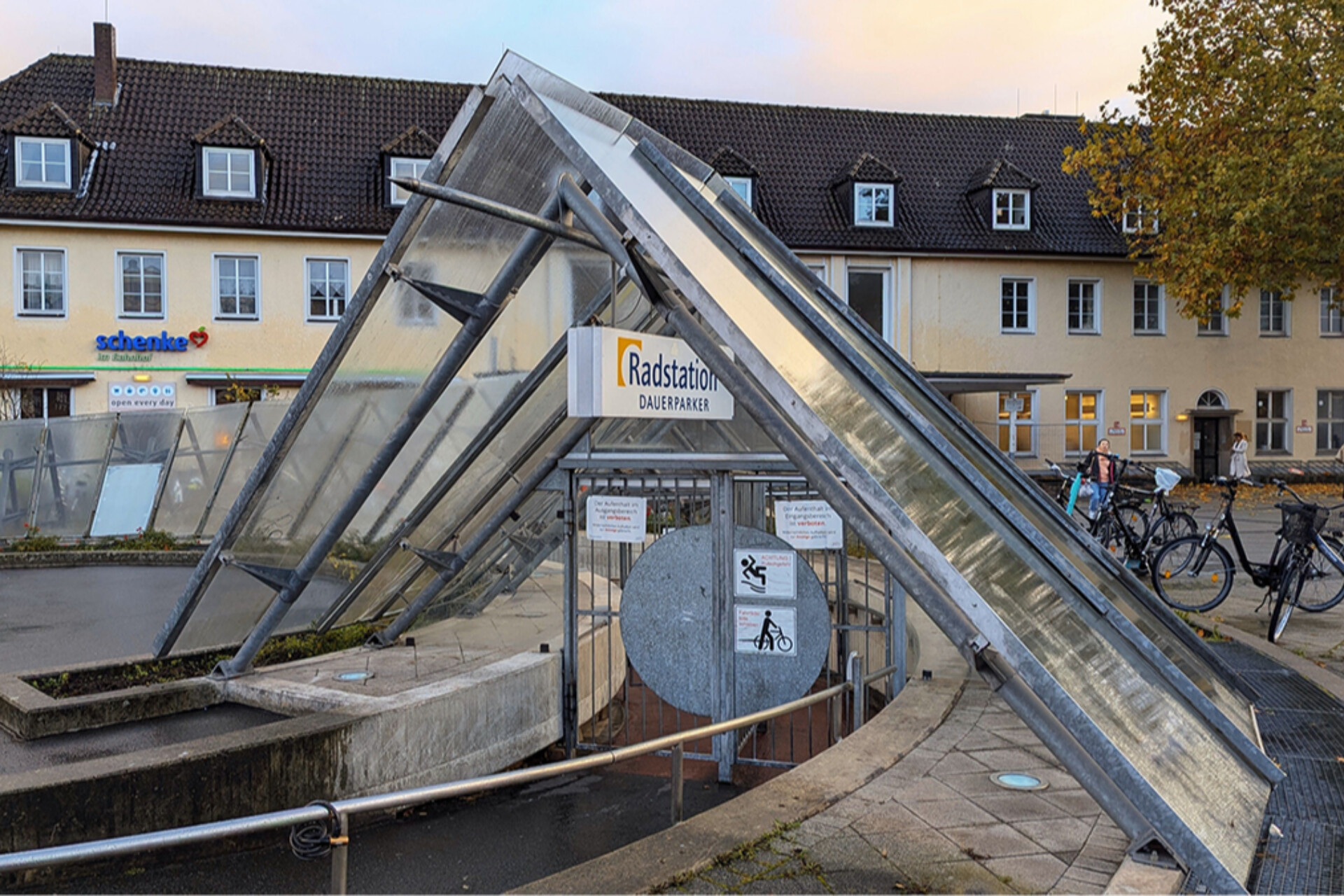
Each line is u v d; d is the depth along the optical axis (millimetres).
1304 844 4141
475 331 5828
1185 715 4559
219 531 6309
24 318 25297
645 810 6258
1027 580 4242
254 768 5277
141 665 7508
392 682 6957
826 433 3674
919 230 30250
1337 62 20109
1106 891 3502
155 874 4852
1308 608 9852
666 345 5820
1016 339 30516
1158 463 31484
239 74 29500
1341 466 32438
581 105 5082
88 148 26422
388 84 30453
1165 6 23406
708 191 6219
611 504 7375
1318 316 32781
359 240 26875
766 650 6871
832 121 33062
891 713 6117
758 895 3633
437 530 7820
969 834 4203
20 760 5793
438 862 5301
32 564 15688
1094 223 31266
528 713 7309
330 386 5742
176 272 25953
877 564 11445
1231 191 21234
